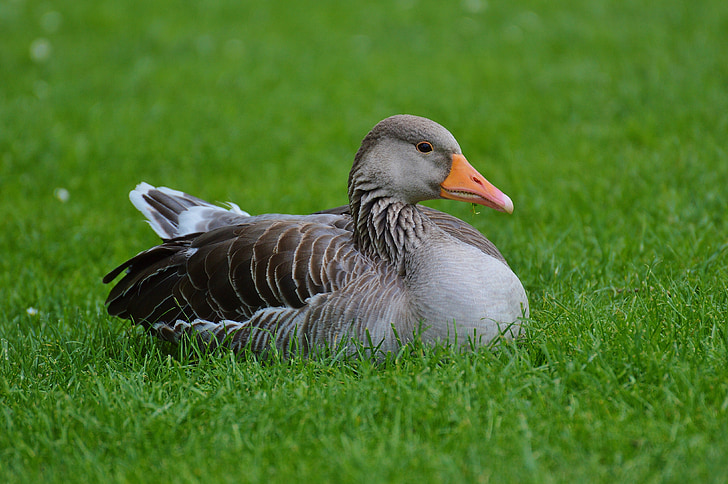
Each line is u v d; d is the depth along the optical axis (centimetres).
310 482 680
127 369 930
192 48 2500
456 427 743
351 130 1870
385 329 877
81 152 1733
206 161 1722
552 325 927
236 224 1029
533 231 1307
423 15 2772
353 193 968
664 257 1137
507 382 802
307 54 2417
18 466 739
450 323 859
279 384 851
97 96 2108
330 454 711
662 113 1755
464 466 686
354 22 2736
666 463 672
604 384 789
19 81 2216
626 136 1680
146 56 2419
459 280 862
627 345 837
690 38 2267
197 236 1022
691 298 951
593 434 715
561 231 1276
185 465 712
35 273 1263
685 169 1432
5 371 939
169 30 2653
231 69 2286
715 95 1800
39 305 1168
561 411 752
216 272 947
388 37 2562
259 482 680
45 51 2412
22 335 1055
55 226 1431
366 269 912
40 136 1819
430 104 1978
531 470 664
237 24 2748
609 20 2542
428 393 793
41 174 1652
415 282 887
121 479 698
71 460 746
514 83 2089
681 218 1258
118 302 1042
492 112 1897
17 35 2634
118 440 777
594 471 668
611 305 975
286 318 899
